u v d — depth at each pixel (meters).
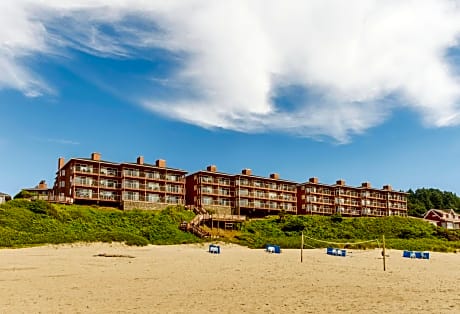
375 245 55.72
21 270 25.27
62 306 15.17
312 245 53.69
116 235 45.28
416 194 150.75
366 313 14.70
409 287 21.61
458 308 15.77
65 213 54.09
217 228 60.78
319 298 17.66
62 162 78.69
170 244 48.94
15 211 48.72
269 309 15.12
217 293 18.52
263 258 37.84
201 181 82.56
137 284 20.91
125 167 74.50
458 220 109.75
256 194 87.12
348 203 99.50
